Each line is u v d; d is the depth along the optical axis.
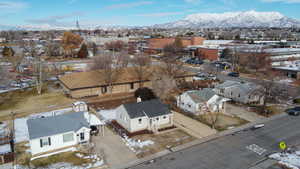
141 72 50.56
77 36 126.44
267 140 27.69
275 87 42.97
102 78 48.28
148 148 25.95
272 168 21.69
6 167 22.09
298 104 42.06
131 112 30.61
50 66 78.81
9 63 81.00
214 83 57.50
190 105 37.62
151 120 31.19
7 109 38.75
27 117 35.16
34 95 47.09
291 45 116.50
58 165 22.53
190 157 23.92
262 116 36.03
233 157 23.80
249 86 43.66
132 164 22.70
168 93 47.22
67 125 26.86
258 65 71.12
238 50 85.00
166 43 125.12
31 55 101.44
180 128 31.44
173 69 58.56
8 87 53.38
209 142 27.28
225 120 34.38
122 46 129.12
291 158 23.48
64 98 44.81
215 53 97.94
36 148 24.61
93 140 27.92
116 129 31.14
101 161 23.22
